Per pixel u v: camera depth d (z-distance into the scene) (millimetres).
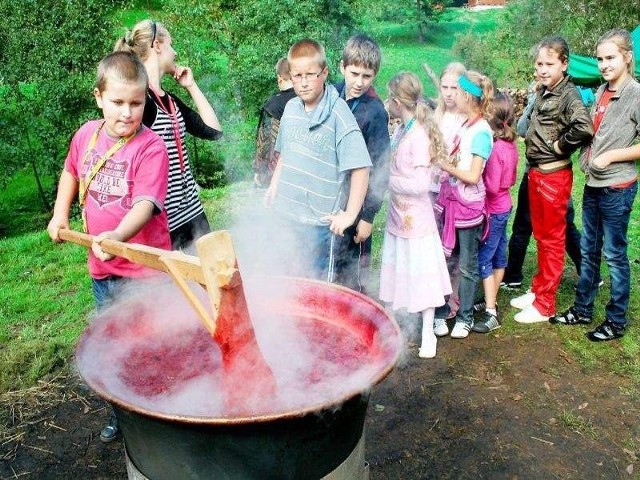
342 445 1568
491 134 3248
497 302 4059
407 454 2674
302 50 2717
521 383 3168
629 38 3117
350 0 9539
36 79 8844
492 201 3523
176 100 2963
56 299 4238
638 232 5195
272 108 3945
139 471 1598
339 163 2863
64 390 3150
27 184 11000
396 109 3271
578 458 2631
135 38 2723
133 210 2078
